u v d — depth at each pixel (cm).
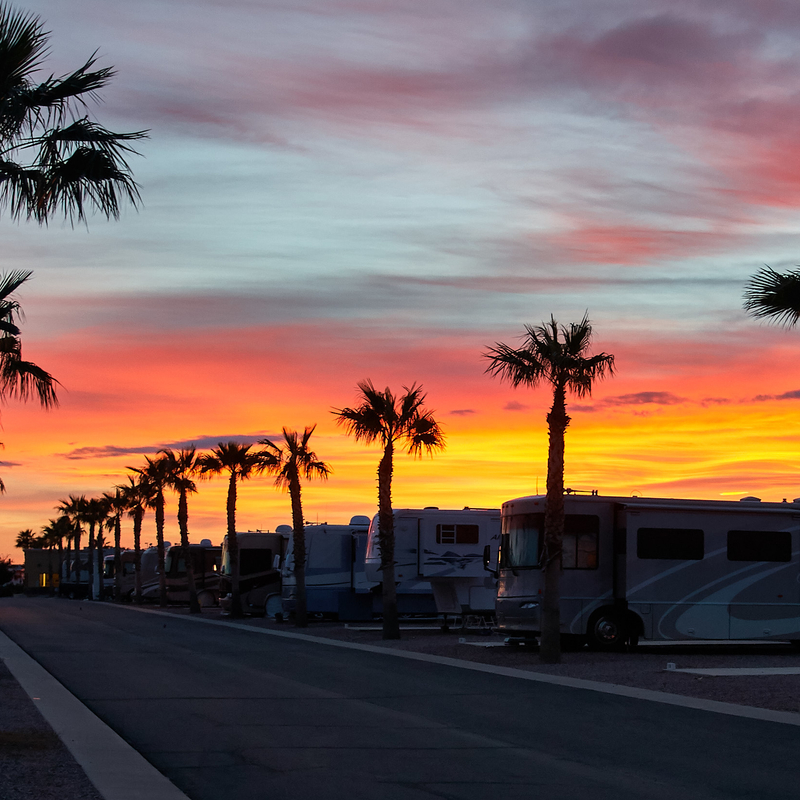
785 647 2848
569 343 2305
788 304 1694
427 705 1483
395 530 3569
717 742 1158
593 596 2581
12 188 1241
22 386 1789
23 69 1215
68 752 1055
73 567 9644
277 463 3938
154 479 6197
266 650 2558
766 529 2650
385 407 3139
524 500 2633
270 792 879
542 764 1016
